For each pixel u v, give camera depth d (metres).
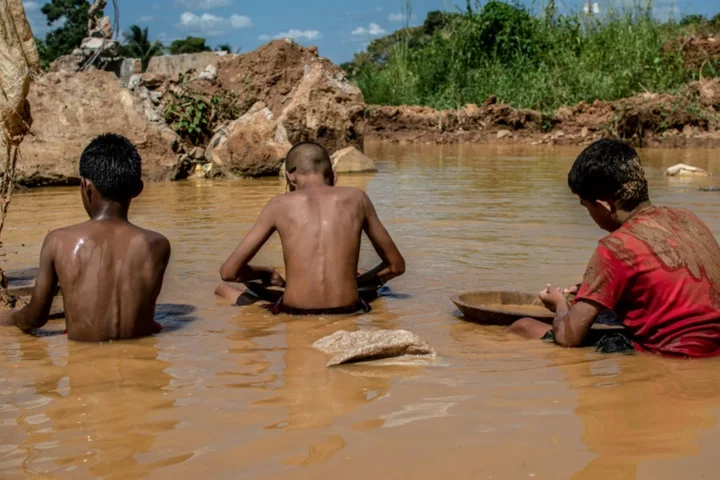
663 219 3.37
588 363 3.08
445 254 5.49
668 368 3.00
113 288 3.48
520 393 2.68
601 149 3.44
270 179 11.12
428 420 2.41
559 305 3.59
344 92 13.16
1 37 4.17
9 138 4.27
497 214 7.29
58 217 7.30
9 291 4.27
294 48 13.70
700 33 21.88
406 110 21.34
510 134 19.12
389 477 2.01
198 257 5.42
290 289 4.07
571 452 2.15
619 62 20.84
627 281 3.26
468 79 22.72
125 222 3.64
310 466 2.08
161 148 11.06
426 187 9.57
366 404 2.57
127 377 2.91
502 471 2.04
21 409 2.55
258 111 11.81
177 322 3.85
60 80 10.86
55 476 2.04
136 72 16.14
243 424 2.39
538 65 22.44
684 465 2.05
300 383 2.81
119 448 2.21
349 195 4.29
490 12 22.86
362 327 3.76
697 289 3.21
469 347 3.36
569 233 6.26
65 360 3.15
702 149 15.91
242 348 3.35
